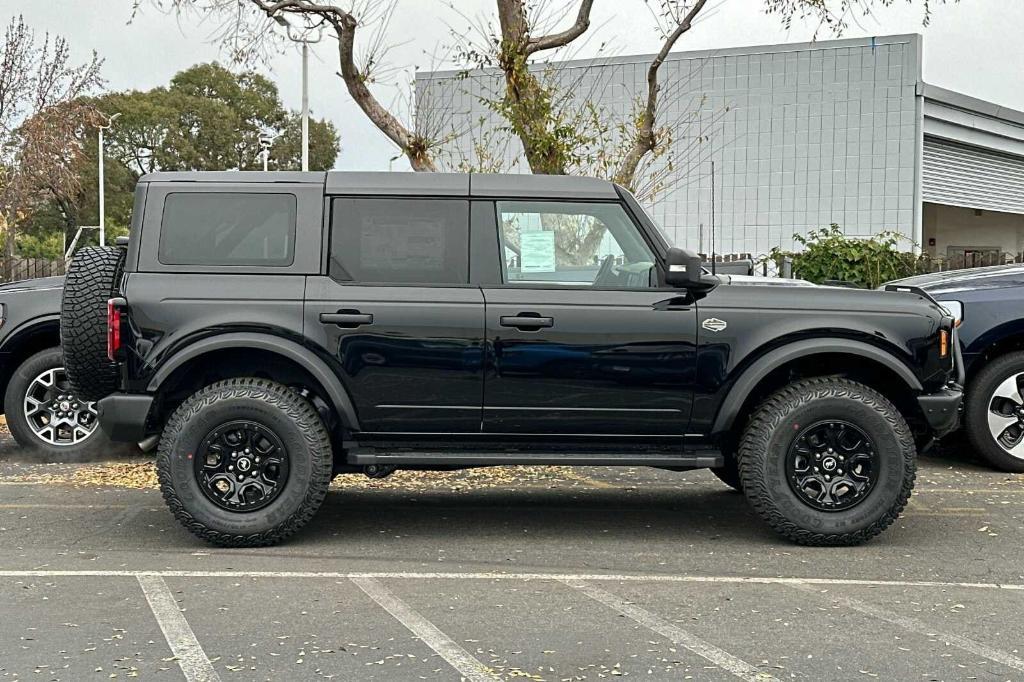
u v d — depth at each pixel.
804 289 6.44
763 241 24.78
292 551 6.24
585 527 6.93
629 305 6.29
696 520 7.16
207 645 4.62
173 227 6.29
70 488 7.93
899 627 4.90
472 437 6.36
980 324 8.61
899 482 6.24
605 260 6.40
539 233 6.38
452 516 7.24
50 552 6.16
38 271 19.77
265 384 6.24
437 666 4.38
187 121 66.50
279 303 6.20
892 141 23.94
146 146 65.12
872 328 6.30
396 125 13.66
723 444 6.50
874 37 23.89
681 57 24.77
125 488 7.94
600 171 13.74
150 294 6.17
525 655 4.50
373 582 5.60
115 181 62.31
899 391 6.61
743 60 24.59
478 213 6.37
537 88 13.27
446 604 5.22
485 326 6.23
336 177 6.40
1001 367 8.62
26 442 8.91
